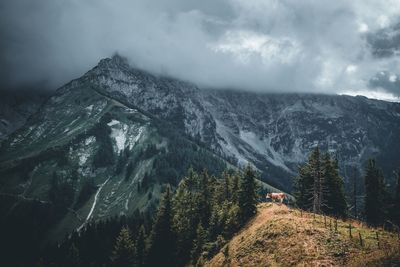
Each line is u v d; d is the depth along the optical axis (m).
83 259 151.00
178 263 99.56
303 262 59.34
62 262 157.62
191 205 108.44
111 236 165.00
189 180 128.50
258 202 98.44
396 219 92.31
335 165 98.12
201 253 88.69
